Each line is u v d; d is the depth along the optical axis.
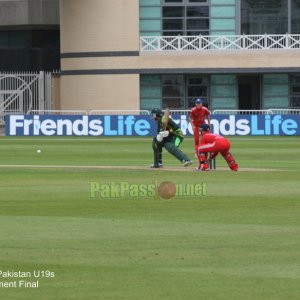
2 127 145.12
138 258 39.28
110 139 126.69
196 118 85.19
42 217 49.28
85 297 33.81
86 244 42.00
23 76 151.50
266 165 81.94
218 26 151.38
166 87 152.62
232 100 153.12
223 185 63.41
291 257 39.41
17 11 166.75
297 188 61.84
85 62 149.75
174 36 150.25
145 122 133.50
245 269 37.41
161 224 47.00
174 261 38.75
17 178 68.62
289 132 133.12
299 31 150.75
